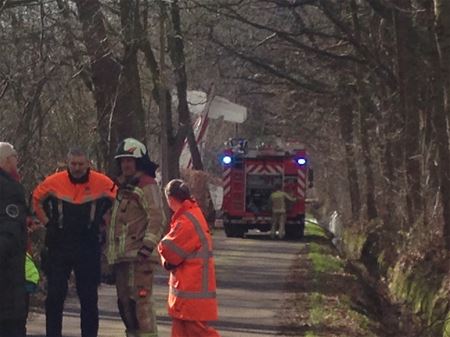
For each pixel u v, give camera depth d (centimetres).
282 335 1355
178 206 989
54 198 1055
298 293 1889
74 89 2112
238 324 1442
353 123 4319
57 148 1916
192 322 988
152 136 3409
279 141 5600
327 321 1520
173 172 2798
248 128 5747
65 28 1845
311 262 2658
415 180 2650
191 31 2950
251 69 3666
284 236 3916
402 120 2777
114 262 1046
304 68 3769
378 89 3562
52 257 1068
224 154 3919
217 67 3375
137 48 2105
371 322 1703
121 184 1050
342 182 5550
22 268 940
